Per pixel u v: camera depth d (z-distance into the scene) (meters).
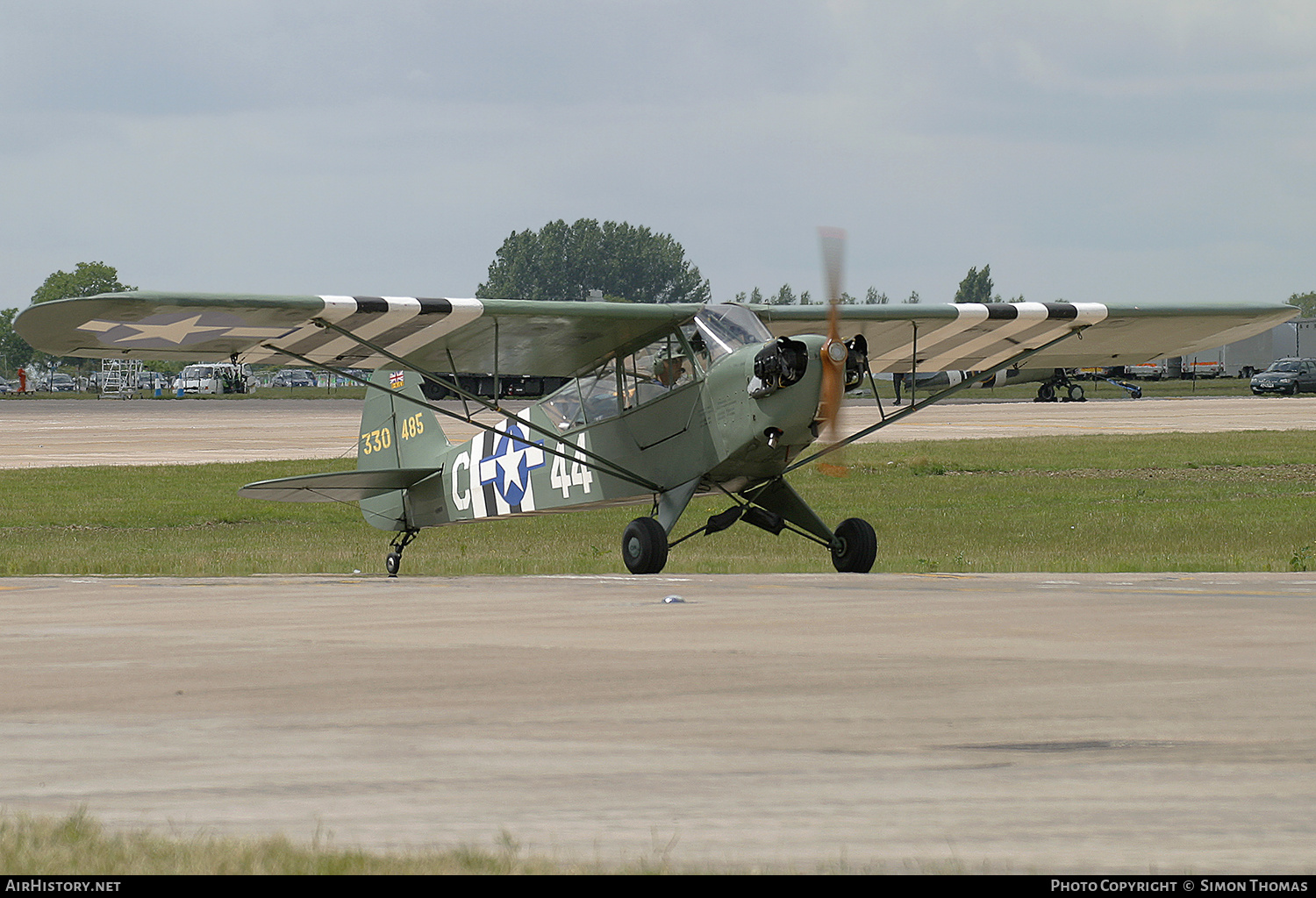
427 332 41.81
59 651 22.14
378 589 34.41
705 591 32.06
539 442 48.50
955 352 53.94
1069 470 94.75
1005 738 14.54
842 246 39.38
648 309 41.56
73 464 108.50
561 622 25.48
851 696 17.00
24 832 10.59
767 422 38.97
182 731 15.31
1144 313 50.25
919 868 9.86
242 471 100.75
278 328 39.59
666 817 11.47
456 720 15.78
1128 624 24.05
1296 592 30.88
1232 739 14.35
